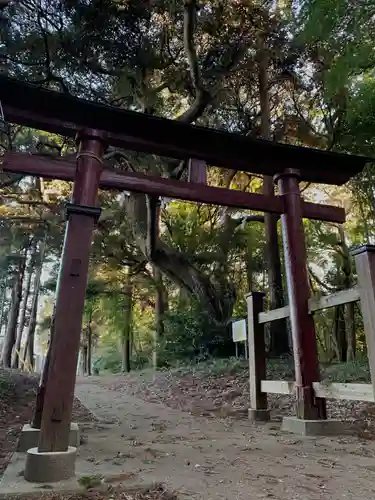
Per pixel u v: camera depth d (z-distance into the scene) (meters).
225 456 3.24
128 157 10.20
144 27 7.98
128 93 9.14
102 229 13.84
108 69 8.40
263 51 9.57
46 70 7.93
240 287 16.39
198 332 11.57
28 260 18.91
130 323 17.70
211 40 9.02
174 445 3.73
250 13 8.72
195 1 7.49
